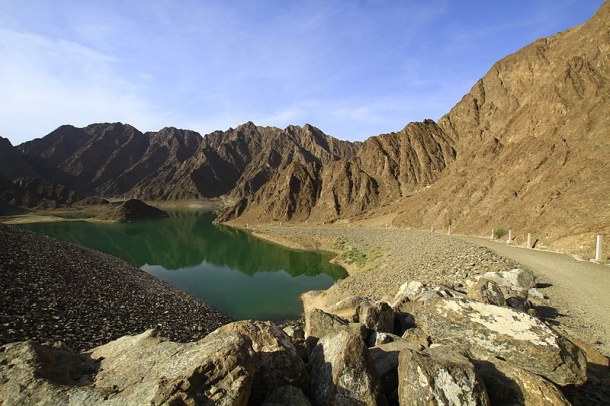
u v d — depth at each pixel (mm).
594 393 6461
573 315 12359
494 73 84562
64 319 17891
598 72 46031
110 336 17344
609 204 25688
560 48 69562
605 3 51906
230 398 4531
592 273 17828
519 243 29688
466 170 60062
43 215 115312
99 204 151875
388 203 86875
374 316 8828
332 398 5367
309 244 63188
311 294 32125
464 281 16734
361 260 44656
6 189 135500
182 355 5406
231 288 35906
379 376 5766
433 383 5133
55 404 4961
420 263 27625
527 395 5453
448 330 7949
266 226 95312
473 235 39469
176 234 83625
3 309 16703
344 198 96000
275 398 5164
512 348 6855
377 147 103438
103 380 5828
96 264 33594
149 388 4715
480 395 5086
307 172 115375
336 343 6145
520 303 11539
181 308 25578
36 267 25250
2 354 6133
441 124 97062
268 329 6520
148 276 36375
